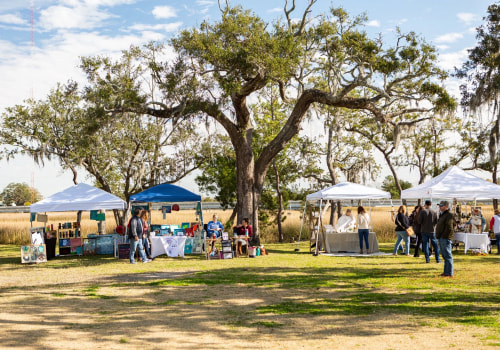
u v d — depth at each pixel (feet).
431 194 53.36
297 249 61.82
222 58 55.62
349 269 41.47
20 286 34.60
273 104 82.64
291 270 41.14
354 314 23.82
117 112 63.31
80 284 34.96
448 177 55.62
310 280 35.22
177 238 54.13
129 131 74.69
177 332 20.76
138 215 49.34
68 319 23.49
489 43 52.11
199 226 60.18
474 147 80.79
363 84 57.72
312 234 60.29
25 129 72.64
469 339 18.97
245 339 19.57
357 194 56.65
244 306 26.21
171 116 63.05
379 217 100.32
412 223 59.21
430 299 27.32
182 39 58.39
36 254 52.16
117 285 34.17
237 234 55.42
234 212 81.76
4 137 71.51
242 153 65.10
